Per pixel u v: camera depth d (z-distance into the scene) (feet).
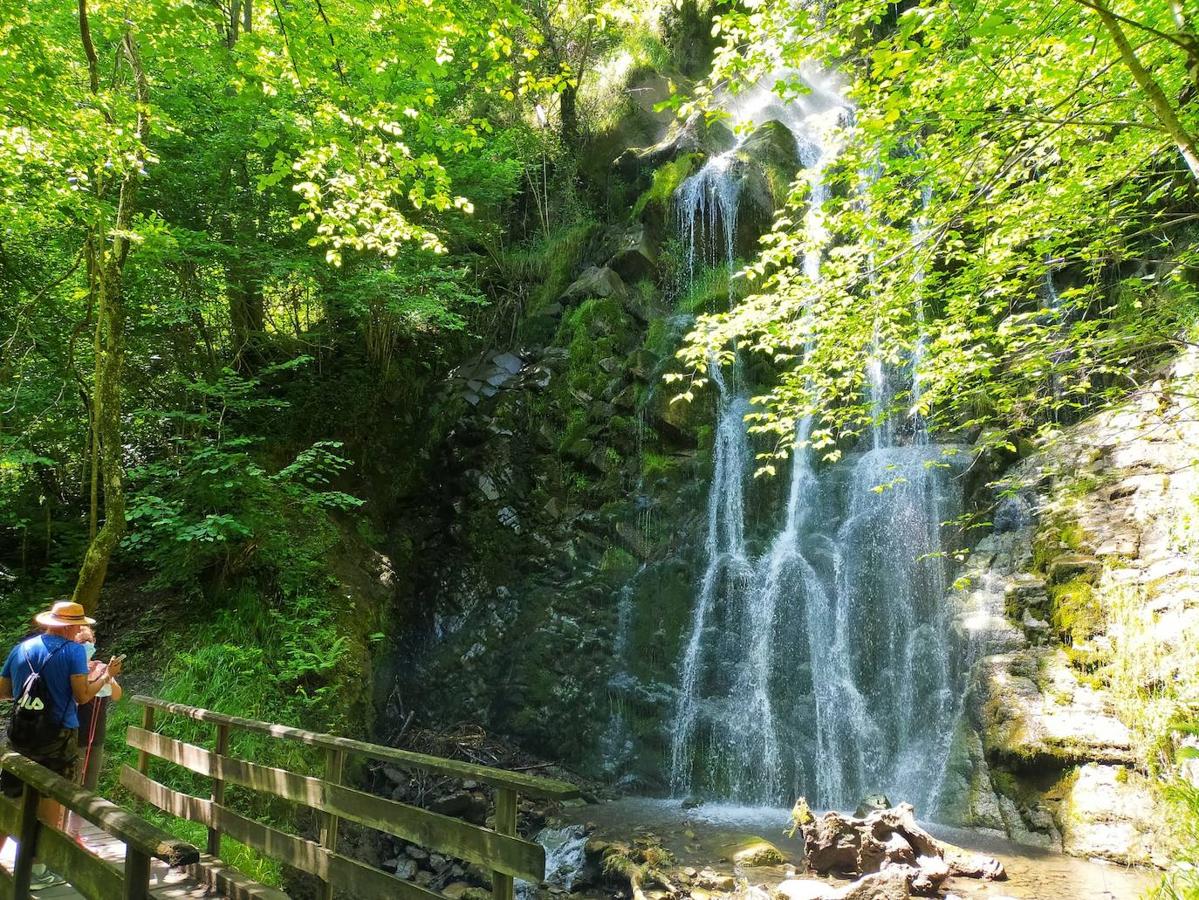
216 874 14.07
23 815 12.12
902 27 16.90
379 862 26.94
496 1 21.49
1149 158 21.03
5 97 22.21
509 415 44.60
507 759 36.86
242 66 21.76
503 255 53.42
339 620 33.81
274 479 32.53
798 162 54.65
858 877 24.47
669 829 30.07
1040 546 35.50
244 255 37.14
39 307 33.24
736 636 39.68
